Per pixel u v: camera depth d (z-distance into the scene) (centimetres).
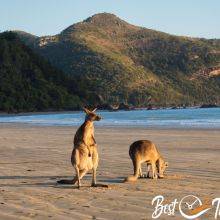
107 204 791
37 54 13862
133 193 891
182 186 962
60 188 970
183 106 19588
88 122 995
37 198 865
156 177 1079
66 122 4916
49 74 13325
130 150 1075
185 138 2325
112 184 1014
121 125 3888
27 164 1365
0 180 1091
